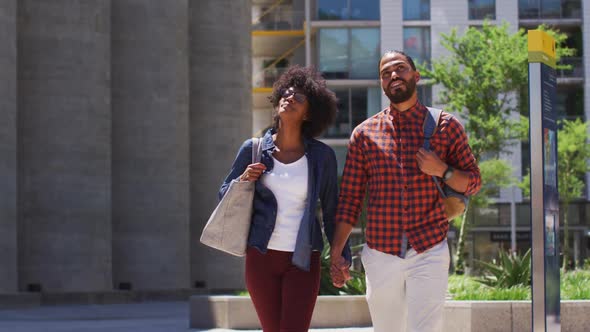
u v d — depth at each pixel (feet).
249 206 24.80
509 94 196.54
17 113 118.01
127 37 133.08
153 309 99.96
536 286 27.55
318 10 207.82
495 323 49.75
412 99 25.03
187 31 139.74
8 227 107.55
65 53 119.03
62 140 118.62
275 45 217.77
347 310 62.18
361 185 25.40
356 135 25.29
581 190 212.23
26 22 118.21
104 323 72.90
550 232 28.45
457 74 154.20
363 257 25.09
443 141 24.86
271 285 24.80
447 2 208.44
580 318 49.93
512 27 210.38
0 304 102.83
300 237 24.52
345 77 207.62
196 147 145.89
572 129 188.24
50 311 95.96
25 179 117.91
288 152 25.18
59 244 118.52
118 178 132.57
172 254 134.41
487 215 213.25
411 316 24.41
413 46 208.33
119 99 132.77
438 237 24.53
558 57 156.15
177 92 136.05
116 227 132.36
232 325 63.82
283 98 25.21
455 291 67.36
